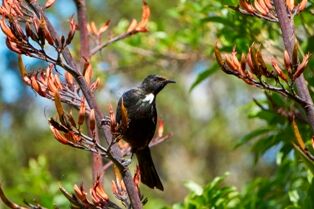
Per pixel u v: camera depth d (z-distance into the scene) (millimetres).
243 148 28250
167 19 21594
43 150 25438
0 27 7262
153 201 20156
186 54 17094
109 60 18062
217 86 28594
